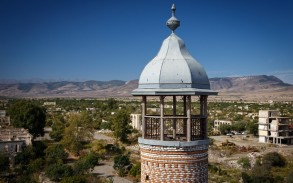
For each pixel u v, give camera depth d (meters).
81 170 79.56
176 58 18.17
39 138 138.88
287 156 111.25
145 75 18.31
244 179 75.19
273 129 137.88
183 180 17.42
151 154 17.84
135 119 163.25
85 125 111.81
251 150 120.62
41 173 81.44
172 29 19.25
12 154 90.31
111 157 104.25
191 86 17.55
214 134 162.75
